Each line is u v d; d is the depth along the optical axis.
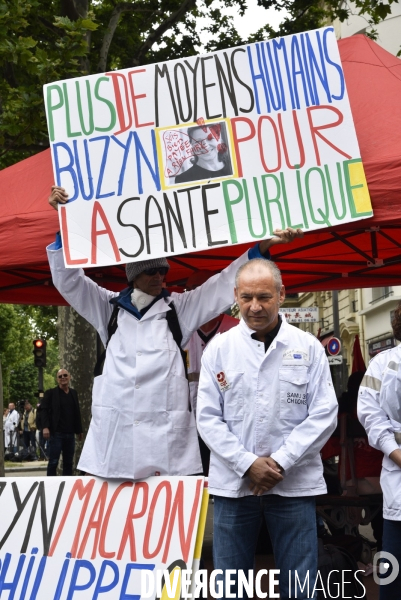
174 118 4.89
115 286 10.02
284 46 4.83
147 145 4.88
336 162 4.72
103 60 14.40
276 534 3.79
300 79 4.79
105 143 4.92
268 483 3.64
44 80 10.94
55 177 4.91
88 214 4.84
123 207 4.82
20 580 4.27
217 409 3.87
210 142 4.83
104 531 4.25
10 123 11.08
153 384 4.37
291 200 4.72
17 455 29.09
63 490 4.42
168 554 4.08
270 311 3.75
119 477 4.32
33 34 13.74
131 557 4.14
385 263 7.81
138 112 4.91
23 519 4.40
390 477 4.31
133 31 16.16
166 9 15.88
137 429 4.32
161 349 4.43
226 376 3.85
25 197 6.04
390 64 5.89
